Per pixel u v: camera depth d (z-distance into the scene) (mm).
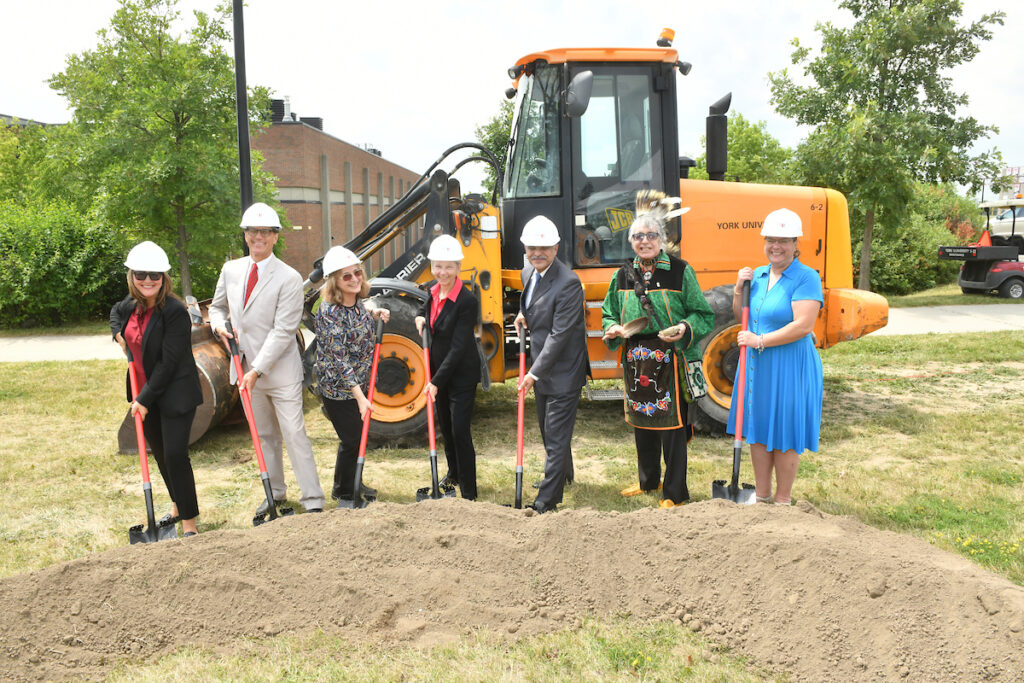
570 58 5836
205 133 12250
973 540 3863
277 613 3090
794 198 6473
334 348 4199
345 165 25828
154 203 12125
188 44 12188
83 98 12062
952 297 17391
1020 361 9219
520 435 4199
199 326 5980
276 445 4559
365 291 4316
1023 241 17672
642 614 3123
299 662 2805
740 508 3588
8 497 4840
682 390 4246
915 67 14656
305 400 7793
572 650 2857
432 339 4441
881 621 2850
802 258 6516
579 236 5992
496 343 6062
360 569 3287
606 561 3328
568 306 4145
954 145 14805
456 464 4832
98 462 5566
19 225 13977
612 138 5984
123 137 11773
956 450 5699
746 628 2971
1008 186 14906
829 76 15086
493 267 5977
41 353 11125
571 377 4230
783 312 3750
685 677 2705
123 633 2971
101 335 13008
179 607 3082
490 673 2709
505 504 4574
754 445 3996
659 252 4090
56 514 4551
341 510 3686
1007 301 16391
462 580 3252
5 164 23250
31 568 3770
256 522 4008
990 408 7008
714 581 3178
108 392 8047
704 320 4125
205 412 5754
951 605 2850
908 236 19250
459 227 5871
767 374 3838
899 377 8422
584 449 5863
